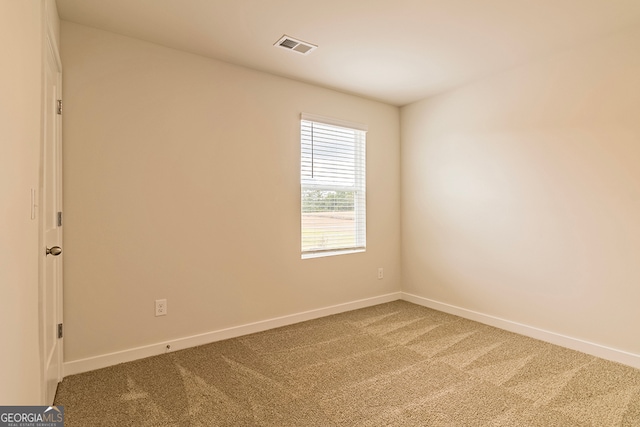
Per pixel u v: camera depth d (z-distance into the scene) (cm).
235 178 287
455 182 345
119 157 237
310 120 328
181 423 171
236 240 288
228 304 284
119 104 237
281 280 314
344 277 359
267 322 305
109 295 234
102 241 231
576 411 181
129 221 241
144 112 246
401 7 208
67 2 200
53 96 189
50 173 180
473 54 270
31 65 119
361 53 268
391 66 291
